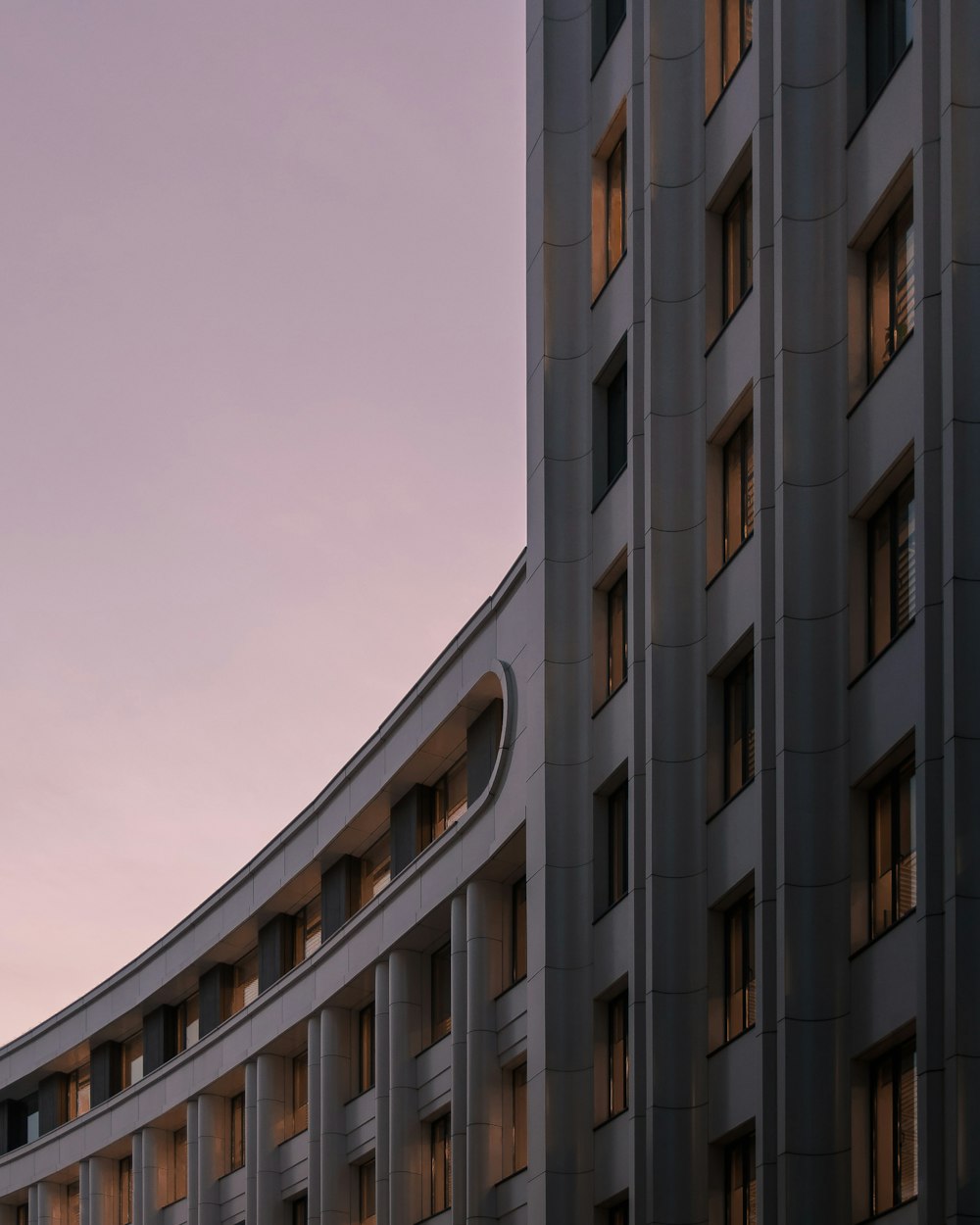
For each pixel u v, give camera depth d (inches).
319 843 2266.2
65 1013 2923.2
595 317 1676.9
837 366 1288.1
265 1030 2369.6
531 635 1695.4
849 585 1250.6
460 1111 1820.9
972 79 1145.4
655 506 1469.0
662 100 1537.9
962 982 1039.6
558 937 1582.2
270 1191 2325.3
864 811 1226.0
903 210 1252.5
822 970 1206.3
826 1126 1181.1
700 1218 1327.5
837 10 1330.0
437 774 2079.2
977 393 1110.4
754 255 1376.7
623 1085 1515.7
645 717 1457.9
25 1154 3014.3
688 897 1391.5
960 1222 1011.3
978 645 1082.1
